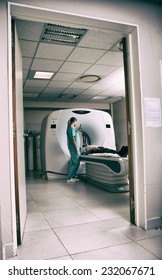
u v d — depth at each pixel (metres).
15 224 1.76
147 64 2.30
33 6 1.89
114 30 2.33
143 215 2.21
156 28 2.38
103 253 1.71
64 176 5.93
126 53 2.46
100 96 7.78
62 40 3.47
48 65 4.60
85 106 8.98
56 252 1.74
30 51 3.86
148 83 2.29
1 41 1.77
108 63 4.55
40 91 6.86
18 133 2.10
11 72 1.83
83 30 3.16
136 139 2.32
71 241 1.94
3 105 1.75
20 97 2.47
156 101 2.32
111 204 3.17
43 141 6.13
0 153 1.72
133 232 2.12
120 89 6.82
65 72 5.09
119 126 8.75
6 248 1.68
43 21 2.12
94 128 6.36
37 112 8.92
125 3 2.25
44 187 4.72
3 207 1.71
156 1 2.40
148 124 2.26
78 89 6.72
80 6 2.06
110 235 2.06
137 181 2.31
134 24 2.27
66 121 6.05
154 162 2.27
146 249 1.76
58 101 8.52
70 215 2.69
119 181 3.97
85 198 3.58
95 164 4.59
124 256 1.65
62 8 2.00
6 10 1.80
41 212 2.85
